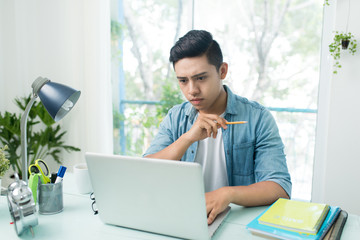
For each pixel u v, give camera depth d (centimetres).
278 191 105
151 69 296
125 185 79
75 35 274
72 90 96
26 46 280
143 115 306
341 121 215
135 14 292
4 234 83
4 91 279
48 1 276
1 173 106
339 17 209
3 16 271
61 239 80
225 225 88
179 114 143
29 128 268
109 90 284
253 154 130
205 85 115
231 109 130
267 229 80
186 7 275
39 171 104
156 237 81
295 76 256
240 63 268
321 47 230
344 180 219
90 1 266
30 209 83
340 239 79
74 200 108
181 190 73
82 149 287
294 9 248
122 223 86
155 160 73
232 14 264
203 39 111
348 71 210
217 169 134
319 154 236
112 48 297
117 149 313
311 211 88
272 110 266
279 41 256
